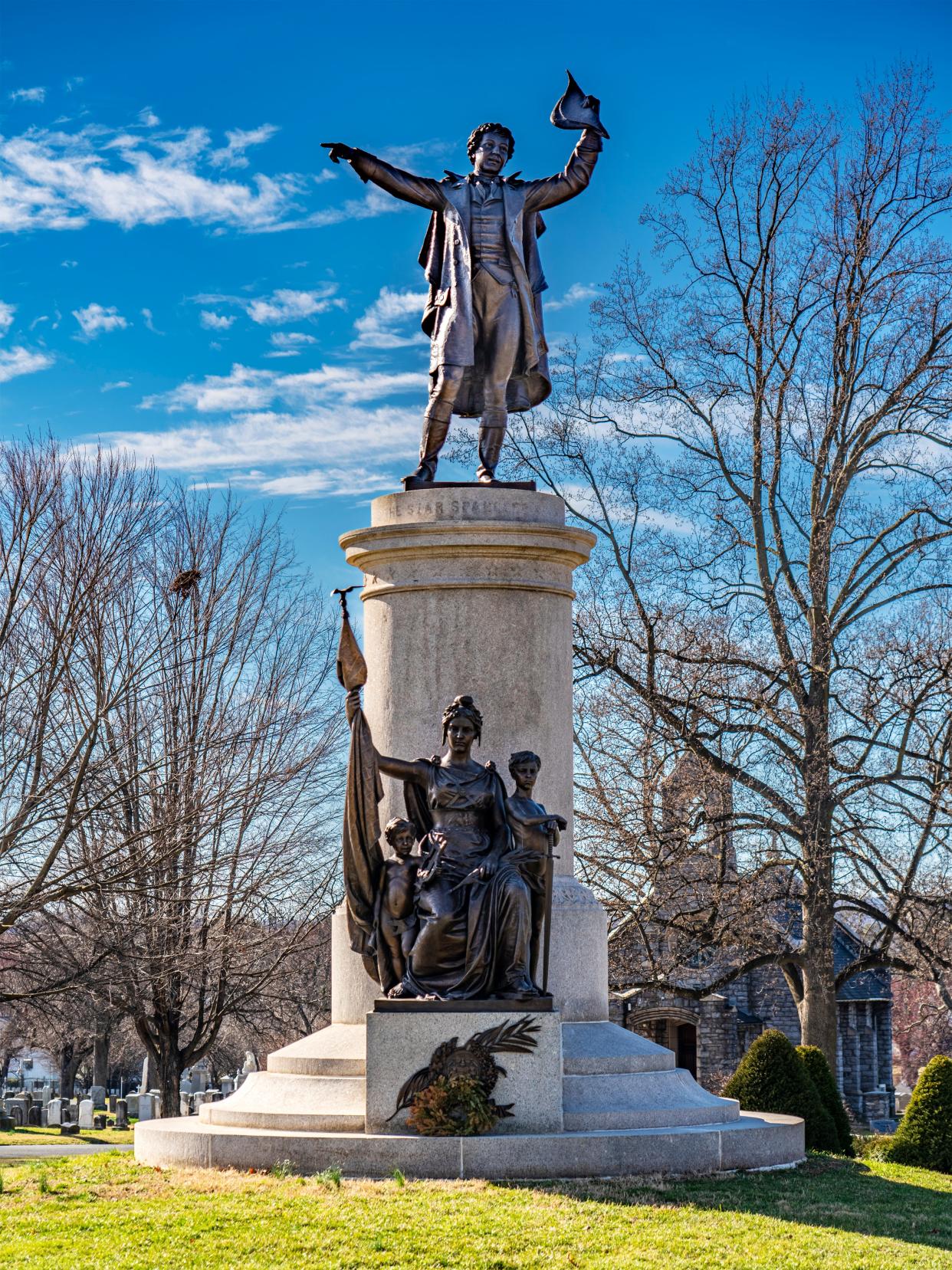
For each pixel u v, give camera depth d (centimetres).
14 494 2778
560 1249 923
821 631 2797
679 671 2827
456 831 1229
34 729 2709
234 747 2892
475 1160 1118
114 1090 6888
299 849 3123
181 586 2788
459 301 1470
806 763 2723
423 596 1388
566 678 1414
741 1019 5641
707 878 2781
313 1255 906
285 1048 1345
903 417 2900
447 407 1467
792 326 2916
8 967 3014
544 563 1406
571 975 1345
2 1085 6844
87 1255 910
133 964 2820
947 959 2752
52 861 2572
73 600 2677
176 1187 1102
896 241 2845
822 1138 1791
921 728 2761
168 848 2695
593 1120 1204
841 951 5800
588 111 1530
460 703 1252
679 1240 959
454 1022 1159
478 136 1521
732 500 3005
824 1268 920
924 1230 1067
